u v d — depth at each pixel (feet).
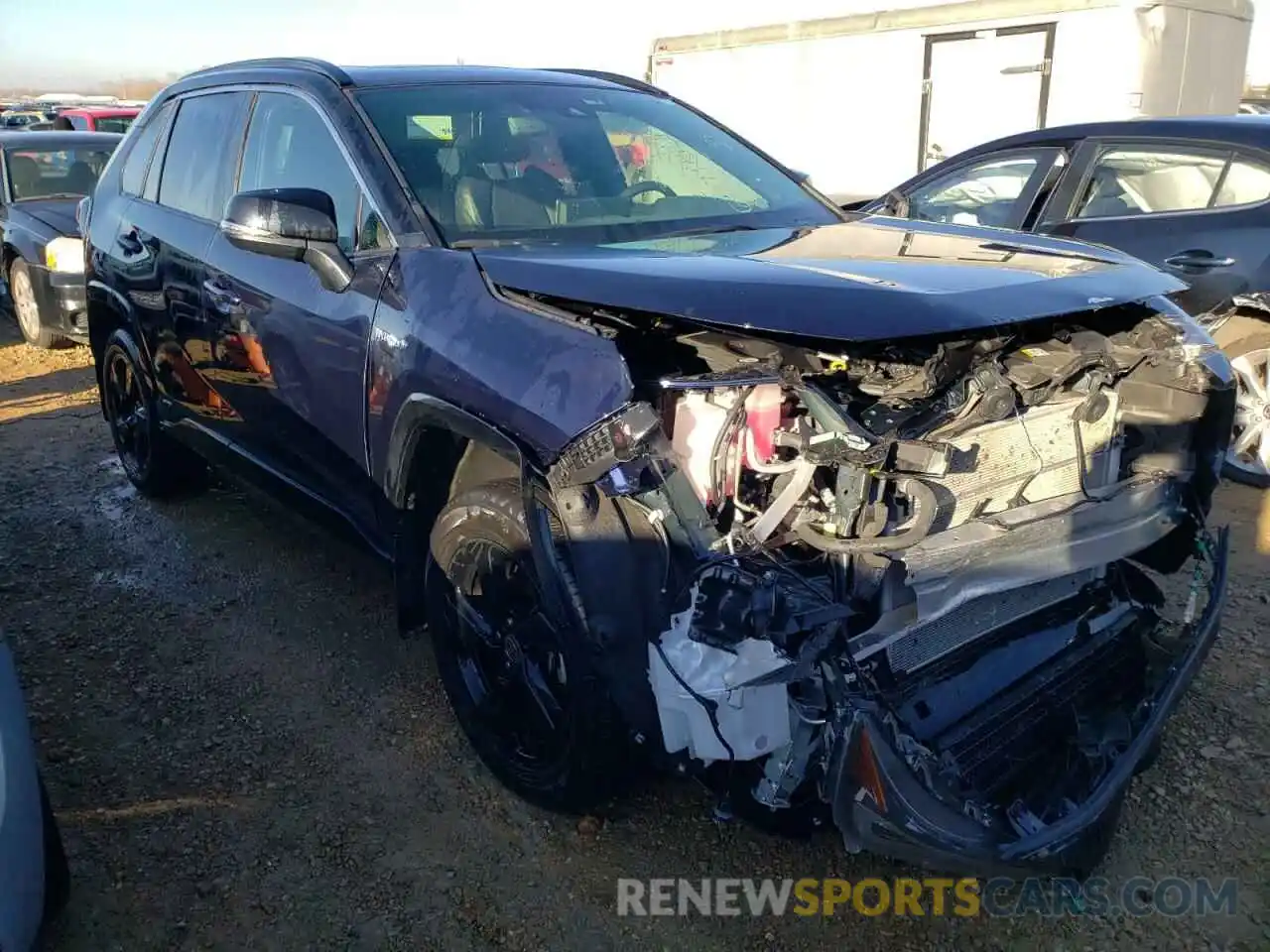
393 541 10.55
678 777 10.10
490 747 10.04
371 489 10.69
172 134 15.31
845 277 8.21
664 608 7.55
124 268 15.58
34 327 29.58
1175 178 18.26
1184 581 13.66
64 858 8.47
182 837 9.60
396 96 11.76
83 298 27.37
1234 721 11.16
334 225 10.52
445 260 9.72
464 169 11.05
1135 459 10.02
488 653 10.05
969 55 35.09
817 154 40.75
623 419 7.52
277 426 12.29
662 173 12.27
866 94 38.52
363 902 8.86
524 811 9.91
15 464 19.66
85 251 17.26
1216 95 34.45
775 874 9.14
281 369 11.78
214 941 8.46
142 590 14.39
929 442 7.68
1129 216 18.60
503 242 10.26
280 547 15.67
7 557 15.48
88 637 13.14
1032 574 8.43
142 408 17.01
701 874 9.14
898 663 8.30
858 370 8.23
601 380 7.81
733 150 13.38
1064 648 9.53
